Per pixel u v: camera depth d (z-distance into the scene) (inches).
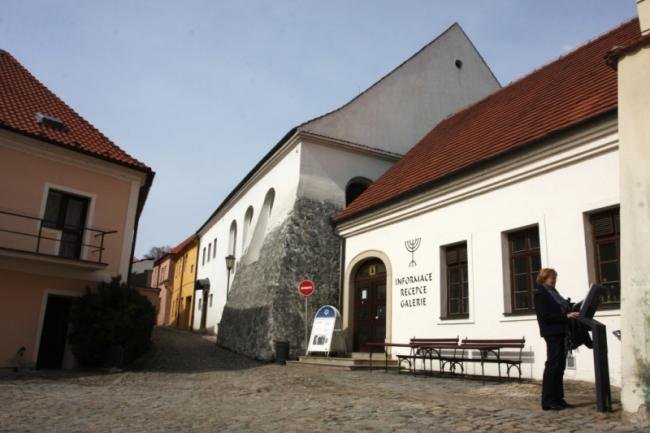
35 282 528.7
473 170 491.5
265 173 898.7
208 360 639.1
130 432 223.0
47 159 555.5
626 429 211.9
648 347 223.5
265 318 665.0
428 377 459.8
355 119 794.2
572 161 408.5
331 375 482.0
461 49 935.7
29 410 279.7
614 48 265.1
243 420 249.6
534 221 432.8
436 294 531.8
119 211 602.9
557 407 259.4
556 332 260.5
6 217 520.7
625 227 243.4
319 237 716.7
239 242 1031.6
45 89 666.8
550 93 531.5
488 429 218.2
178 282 1653.5
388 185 676.1
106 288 535.8
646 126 244.1
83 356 518.9
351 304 681.6
